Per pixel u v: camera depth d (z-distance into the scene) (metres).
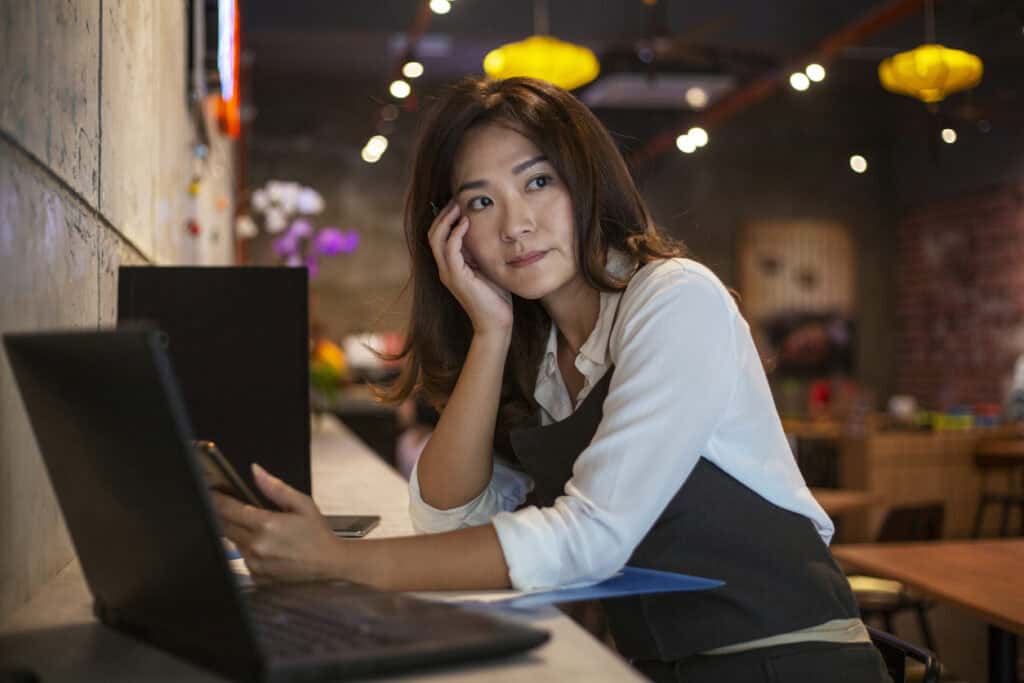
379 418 5.17
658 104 11.13
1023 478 7.87
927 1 7.50
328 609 0.86
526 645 0.80
